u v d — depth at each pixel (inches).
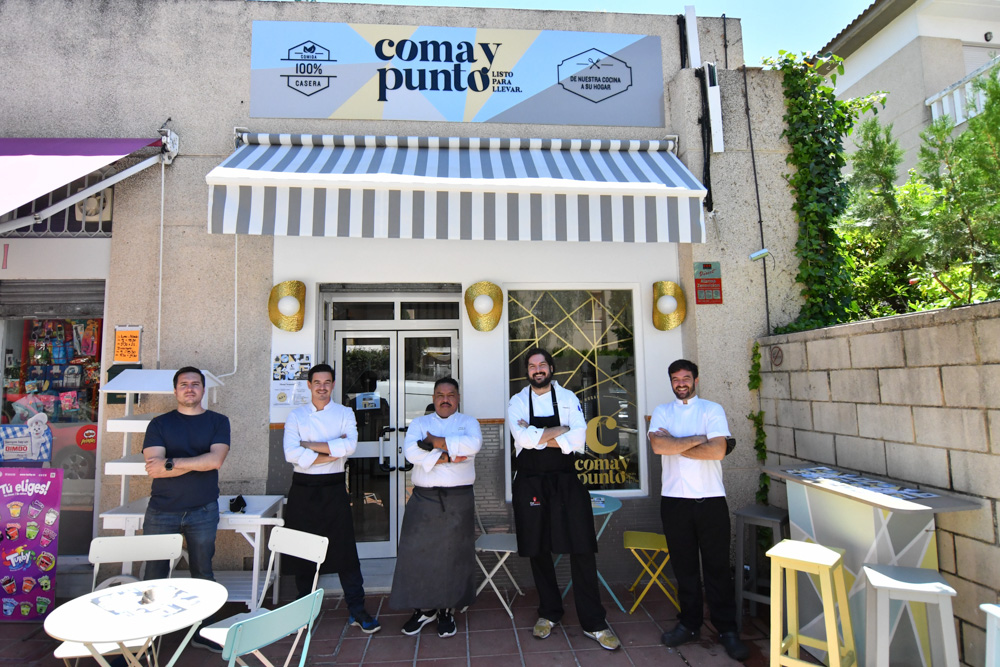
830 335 181.3
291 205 175.2
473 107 233.8
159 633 105.7
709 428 171.6
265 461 212.5
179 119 222.7
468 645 171.2
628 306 236.5
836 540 151.0
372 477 235.8
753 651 166.2
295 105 227.0
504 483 218.8
